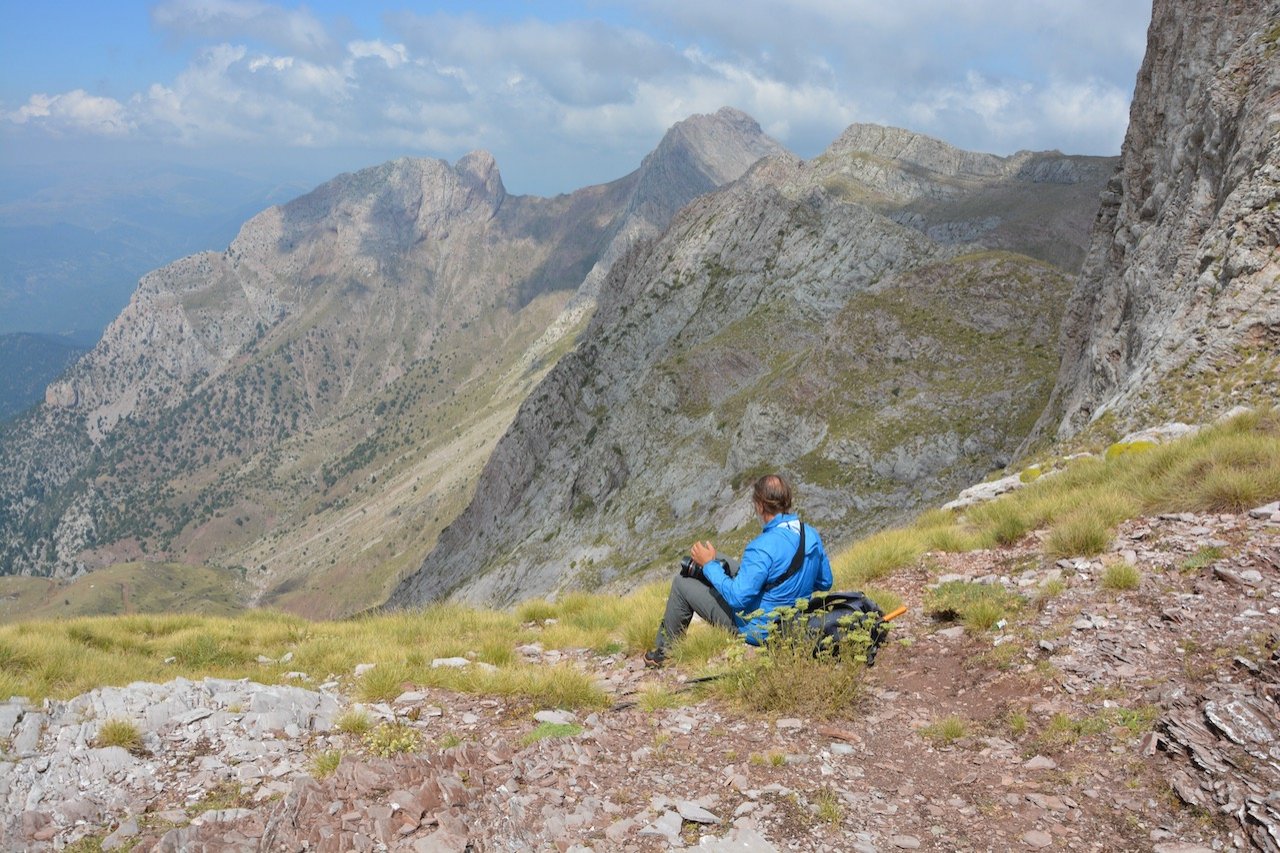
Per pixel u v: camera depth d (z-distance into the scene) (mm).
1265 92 28219
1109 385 37344
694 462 127250
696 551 8898
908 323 101125
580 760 6156
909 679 7695
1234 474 10008
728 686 7402
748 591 7875
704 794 5582
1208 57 35781
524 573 153875
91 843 5500
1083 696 6496
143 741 7309
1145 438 17328
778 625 7719
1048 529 11336
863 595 8102
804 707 6863
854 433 92188
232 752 7129
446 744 6973
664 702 7512
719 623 8852
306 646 11914
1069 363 51156
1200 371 22703
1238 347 22094
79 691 8633
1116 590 8328
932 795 5484
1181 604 7535
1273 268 22797
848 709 6926
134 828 5605
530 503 186125
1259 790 4754
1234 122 30078
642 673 9016
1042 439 47688
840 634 7562
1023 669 7277
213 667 11234
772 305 168875
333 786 5621
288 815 5289
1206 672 6238
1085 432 25828
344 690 9602
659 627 9867
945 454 84812
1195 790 4977
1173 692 6047
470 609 15734
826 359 105938
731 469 113625
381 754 6695
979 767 5816
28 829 5695
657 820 5148
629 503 136250
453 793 5504
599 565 126312
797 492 92562
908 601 10078
